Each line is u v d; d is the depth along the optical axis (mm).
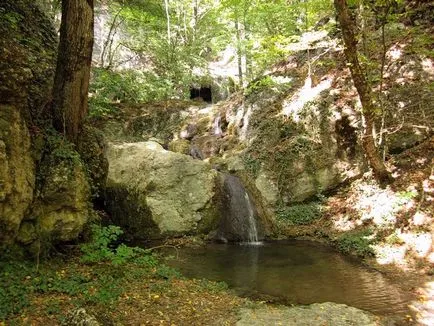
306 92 12172
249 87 14328
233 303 5359
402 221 8000
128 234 9609
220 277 6645
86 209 7023
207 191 9891
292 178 10945
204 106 16891
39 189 6289
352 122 10602
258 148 11984
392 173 9422
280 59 15664
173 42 18125
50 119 7105
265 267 7234
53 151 6637
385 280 6348
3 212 5426
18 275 5336
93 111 13883
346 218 9367
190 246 8961
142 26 17391
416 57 10711
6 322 4148
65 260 6508
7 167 5418
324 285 6203
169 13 19516
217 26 19875
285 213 10516
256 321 4742
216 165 12016
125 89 16172
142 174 9812
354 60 8000
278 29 16312
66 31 7023
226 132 14516
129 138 14508
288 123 11852
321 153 10797
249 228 9711
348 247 8117
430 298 5523
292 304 5426
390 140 10062
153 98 17453
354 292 5867
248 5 16094
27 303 4602
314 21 15312
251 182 10766
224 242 9508
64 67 7098
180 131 15391
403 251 7305
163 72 18359
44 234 6277
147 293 5418
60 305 4723
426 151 9391
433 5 11258
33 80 7203
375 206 8914
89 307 4758
